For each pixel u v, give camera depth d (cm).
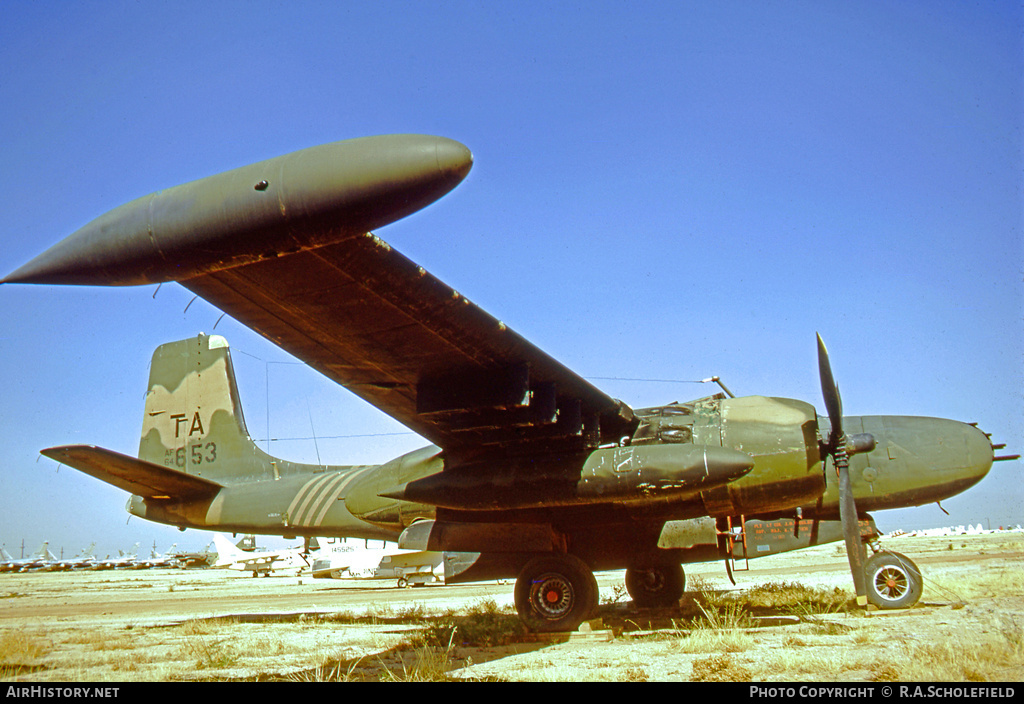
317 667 770
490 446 1098
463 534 1157
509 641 998
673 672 699
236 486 1600
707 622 1052
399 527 1275
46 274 571
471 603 1839
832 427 1041
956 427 1141
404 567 3328
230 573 6925
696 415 1095
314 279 730
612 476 981
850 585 1714
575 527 1145
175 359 1778
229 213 529
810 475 1026
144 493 1598
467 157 511
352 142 531
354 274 725
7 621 1659
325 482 1490
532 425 976
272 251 545
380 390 1010
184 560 8862
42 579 5862
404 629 1235
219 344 1733
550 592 1091
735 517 1151
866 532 1160
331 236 533
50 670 866
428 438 1130
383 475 1281
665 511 1098
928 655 671
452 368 953
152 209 555
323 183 511
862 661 698
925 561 2716
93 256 560
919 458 1125
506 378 947
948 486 1115
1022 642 710
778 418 1053
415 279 752
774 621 1049
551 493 1009
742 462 941
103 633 1288
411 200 512
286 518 1497
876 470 1131
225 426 1675
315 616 1507
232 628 1307
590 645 931
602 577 3412
